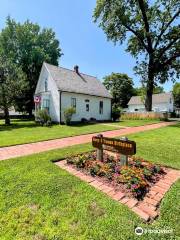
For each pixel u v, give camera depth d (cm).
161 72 2312
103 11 2005
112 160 536
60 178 418
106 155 583
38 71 2883
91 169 451
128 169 427
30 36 2914
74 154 607
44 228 255
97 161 519
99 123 1947
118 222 269
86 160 514
